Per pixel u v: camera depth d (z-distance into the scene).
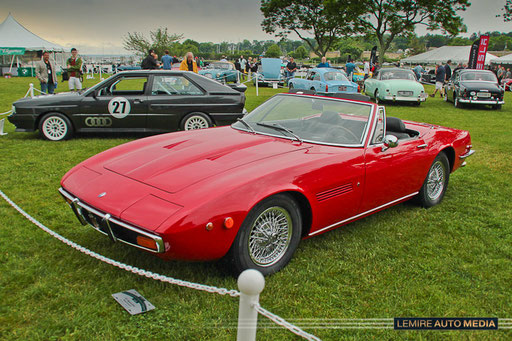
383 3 34.03
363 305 2.85
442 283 3.16
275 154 3.35
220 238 2.70
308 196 3.17
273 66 25.03
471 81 15.89
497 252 3.72
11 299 2.72
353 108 4.02
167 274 3.08
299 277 3.12
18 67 29.44
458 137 5.00
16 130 7.60
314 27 38.56
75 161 6.26
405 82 15.85
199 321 2.58
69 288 2.87
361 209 3.79
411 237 3.96
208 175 2.95
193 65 12.33
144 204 2.73
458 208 4.79
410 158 4.16
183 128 8.08
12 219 4.02
